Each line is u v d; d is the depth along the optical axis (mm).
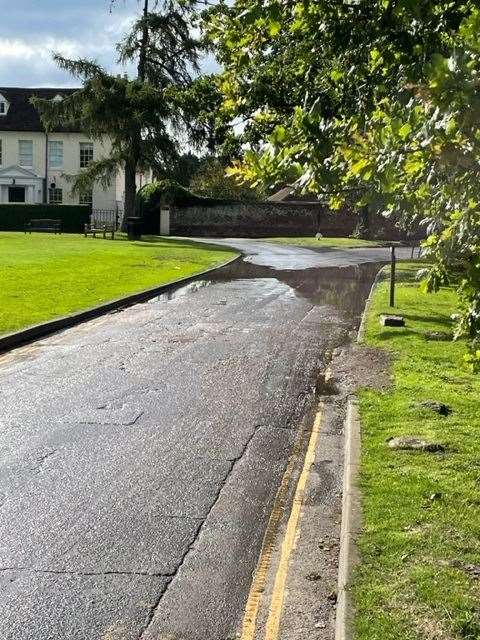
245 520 5852
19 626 4371
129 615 4496
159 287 20406
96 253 31312
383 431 7434
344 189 3713
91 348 12477
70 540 5457
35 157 62625
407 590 4273
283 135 3340
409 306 16453
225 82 5641
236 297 19422
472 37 2797
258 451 7469
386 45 4086
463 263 3918
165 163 48125
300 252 37969
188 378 10414
